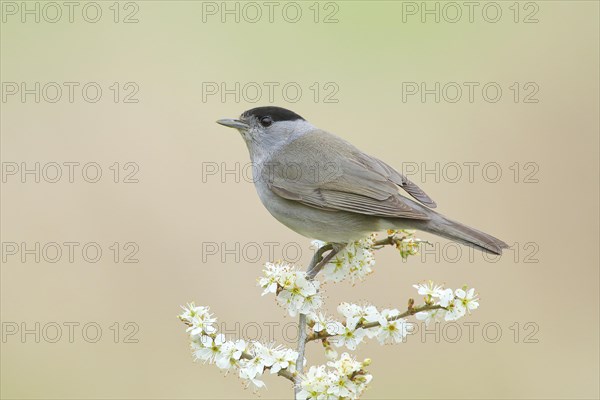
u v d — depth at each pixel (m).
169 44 14.45
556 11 15.17
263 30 14.73
